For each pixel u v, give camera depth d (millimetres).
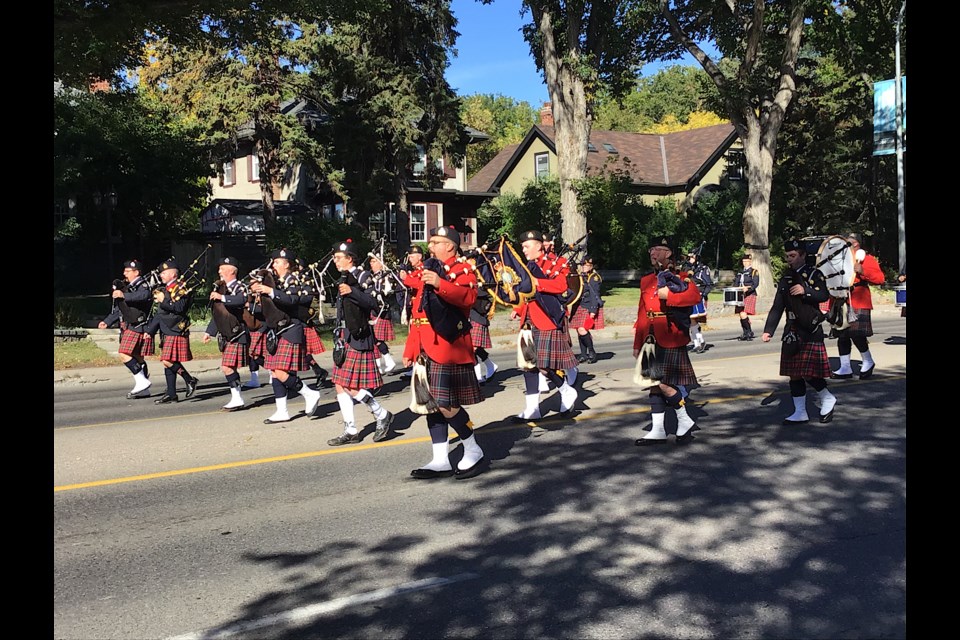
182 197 30531
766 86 26531
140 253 32719
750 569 4266
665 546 4625
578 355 14406
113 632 3678
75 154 27625
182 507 5613
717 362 12844
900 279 15633
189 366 14805
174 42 17484
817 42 28500
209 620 3805
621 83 28312
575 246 9133
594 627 3643
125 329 11328
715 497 5527
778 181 38094
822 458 6484
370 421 8812
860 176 39875
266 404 10352
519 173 46406
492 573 4297
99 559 4605
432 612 3840
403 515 5332
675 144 46844
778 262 35250
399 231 30016
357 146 28750
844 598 3879
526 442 7395
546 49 26062
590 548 4625
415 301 6316
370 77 28375
